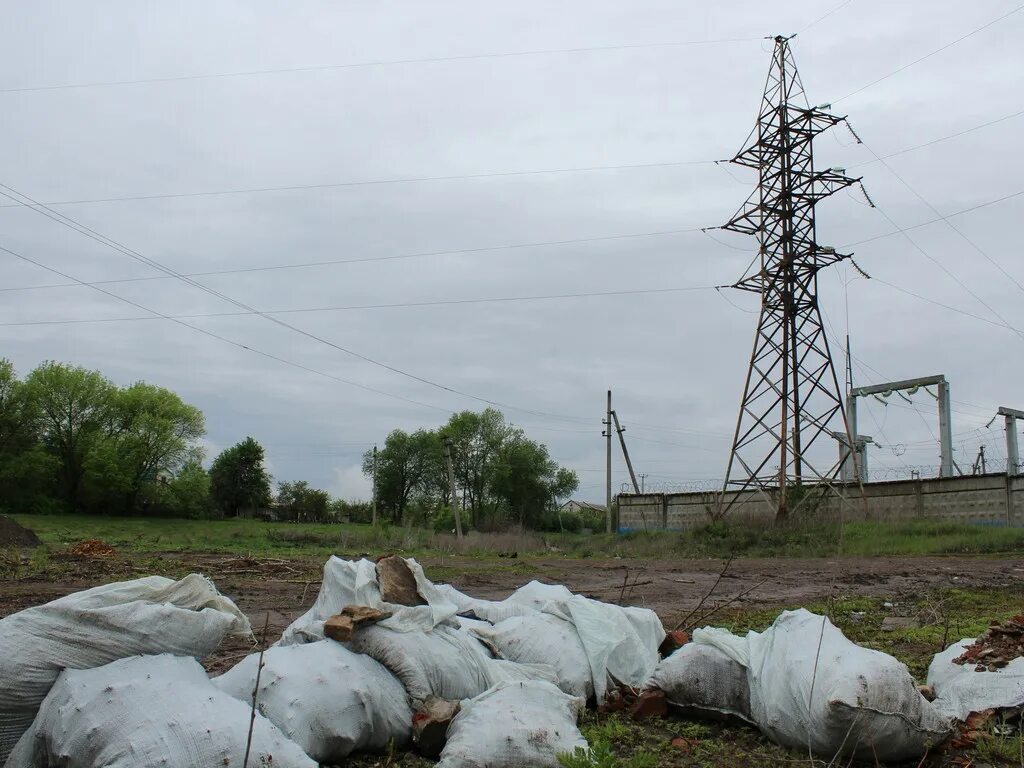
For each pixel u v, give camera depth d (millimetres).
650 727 5184
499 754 3998
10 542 20844
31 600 10484
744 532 27500
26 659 3965
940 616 9508
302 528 50562
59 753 3650
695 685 5266
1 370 61719
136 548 22453
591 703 5582
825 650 4863
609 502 42312
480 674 5035
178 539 30688
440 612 5273
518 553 28312
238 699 4039
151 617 4273
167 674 3980
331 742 4262
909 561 20703
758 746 4848
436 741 4477
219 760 3539
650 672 5789
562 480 73000
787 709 4770
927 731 4535
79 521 54094
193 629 4387
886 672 4590
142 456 62469
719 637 5484
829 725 4492
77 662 4051
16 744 3961
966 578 15953
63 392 62625
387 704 4547
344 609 5043
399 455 81688
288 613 10008
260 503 80438
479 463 75000
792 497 29844
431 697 4672
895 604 11711
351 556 21906
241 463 79750
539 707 4422
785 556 24328
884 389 36656
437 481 79375
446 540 31781
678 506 38406
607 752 3814
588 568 19062
